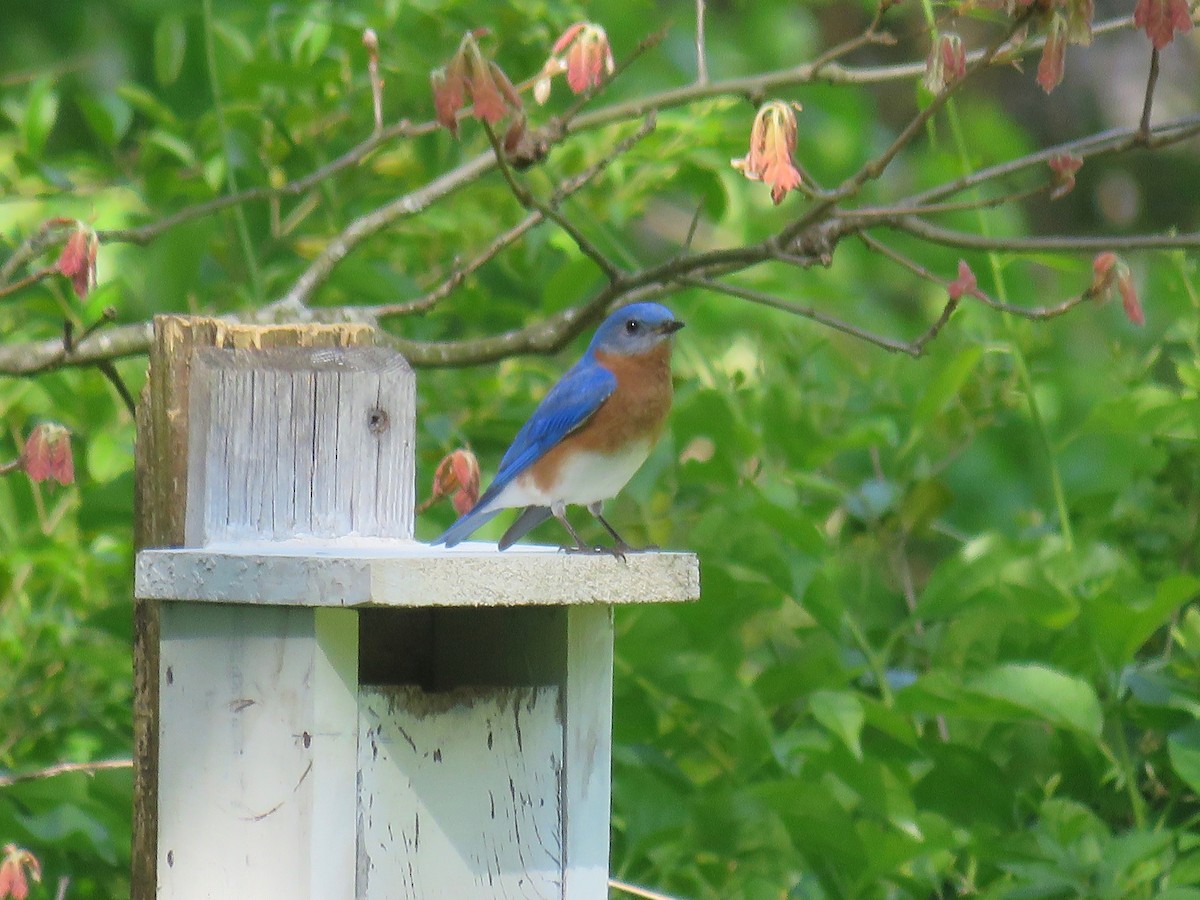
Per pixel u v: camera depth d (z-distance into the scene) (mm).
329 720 7246
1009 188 17656
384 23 12750
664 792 9414
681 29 17156
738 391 11758
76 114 17156
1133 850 8422
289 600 7102
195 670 7555
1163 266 12750
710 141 12328
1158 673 9680
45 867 9922
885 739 9578
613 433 9195
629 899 9742
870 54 23359
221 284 12914
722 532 9930
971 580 9867
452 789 7570
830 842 9062
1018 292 13148
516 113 8164
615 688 9914
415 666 8414
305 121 12969
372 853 7418
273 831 7309
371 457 8500
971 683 8781
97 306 11258
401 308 10391
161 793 7621
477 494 9258
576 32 8953
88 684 10555
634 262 11727
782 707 10938
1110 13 24359
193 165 12445
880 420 11508
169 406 8367
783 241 8969
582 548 8352
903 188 20391
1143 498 11172
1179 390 11922
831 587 9773
